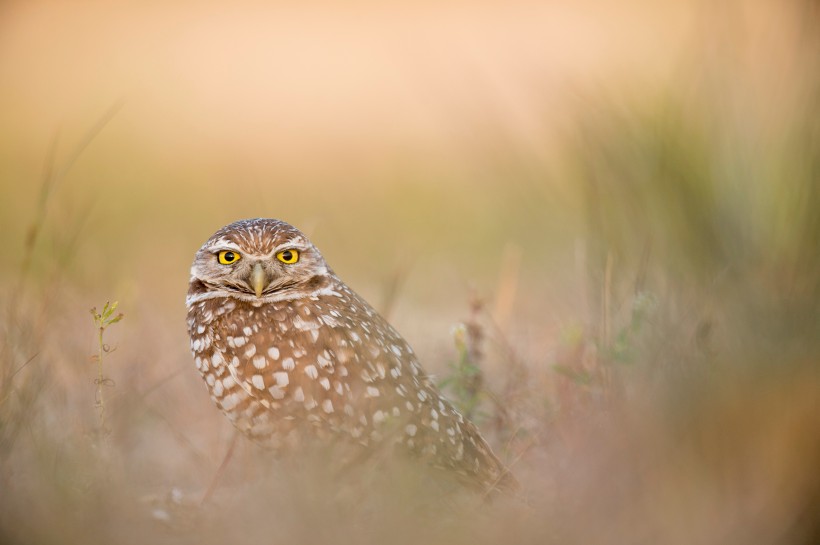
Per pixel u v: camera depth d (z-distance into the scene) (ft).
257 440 34.68
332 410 33.24
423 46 74.90
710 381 26.35
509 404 38.99
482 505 31.76
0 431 33.14
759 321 27.71
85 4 144.77
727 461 25.79
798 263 28.96
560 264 45.73
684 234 33.58
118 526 30.09
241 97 133.90
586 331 39.06
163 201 85.20
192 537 30.68
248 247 34.04
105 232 72.38
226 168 86.38
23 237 66.80
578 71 40.37
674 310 32.78
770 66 33.42
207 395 43.68
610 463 27.35
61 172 44.16
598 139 37.27
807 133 30.96
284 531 28.63
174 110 120.88
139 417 39.75
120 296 48.93
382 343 34.45
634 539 26.35
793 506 25.41
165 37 143.33
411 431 33.24
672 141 34.68
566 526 27.48
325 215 75.00
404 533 28.22
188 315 35.73
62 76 128.16
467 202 80.79
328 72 150.10
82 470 30.99
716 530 25.67
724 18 34.58
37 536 27.99
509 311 49.01
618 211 36.78
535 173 44.32
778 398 25.67
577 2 139.44
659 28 46.96
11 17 140.46
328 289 35.27
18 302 41.78
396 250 67.56
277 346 33.50
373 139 119.65
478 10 153.99
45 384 37.11
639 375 29.94
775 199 30.76
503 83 53.78
